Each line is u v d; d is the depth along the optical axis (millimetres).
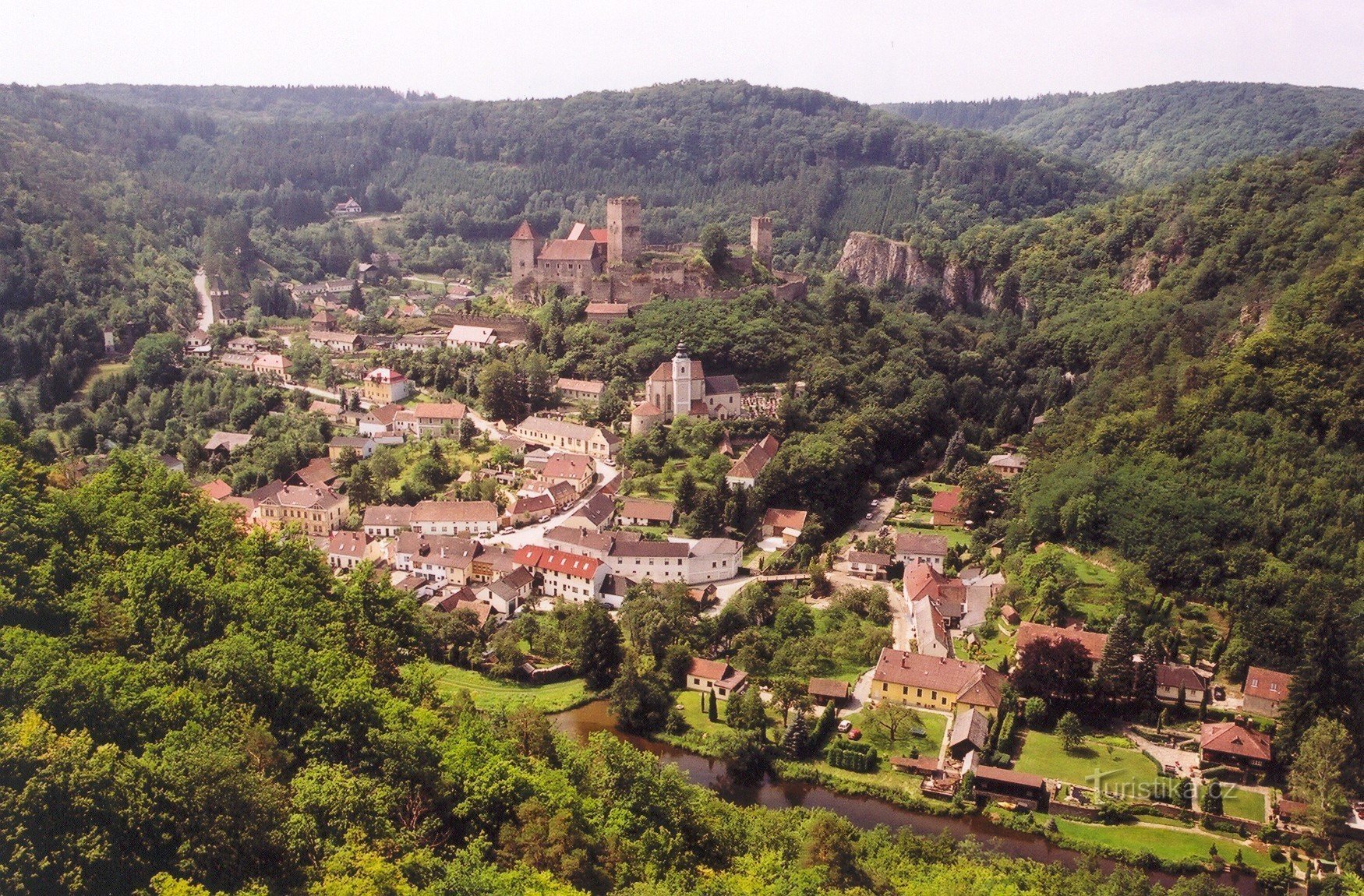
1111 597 194250
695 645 189000
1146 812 144250
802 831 125062
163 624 119938
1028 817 143250
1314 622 164375
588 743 161875
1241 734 152500
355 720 106875
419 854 90438
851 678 180500
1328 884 128000
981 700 164750
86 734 87938
